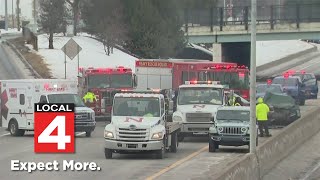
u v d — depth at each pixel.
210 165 67.62
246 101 119.94
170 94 112.38
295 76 164.88
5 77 178.88
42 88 103.69
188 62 131.75
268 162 65.94
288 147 79.94
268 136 99.25
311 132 101.25
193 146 88.62
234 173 47.81
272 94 116.31
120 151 72.38
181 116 93.19
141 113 74.38
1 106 107.94
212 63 132.38
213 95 96.75
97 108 126.12
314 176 64.81
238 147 87.69
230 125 79.38
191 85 98.00
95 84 126.44
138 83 133.38
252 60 61.97
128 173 61.75
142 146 71.69
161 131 72.56
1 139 100.19
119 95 76.00
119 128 71.94
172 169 64.62
